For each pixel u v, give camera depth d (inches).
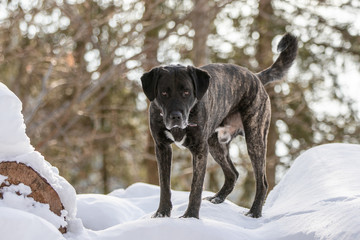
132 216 218.5
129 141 635.5
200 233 154.9
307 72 596.7
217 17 585.3
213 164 533.0
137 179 598.5
